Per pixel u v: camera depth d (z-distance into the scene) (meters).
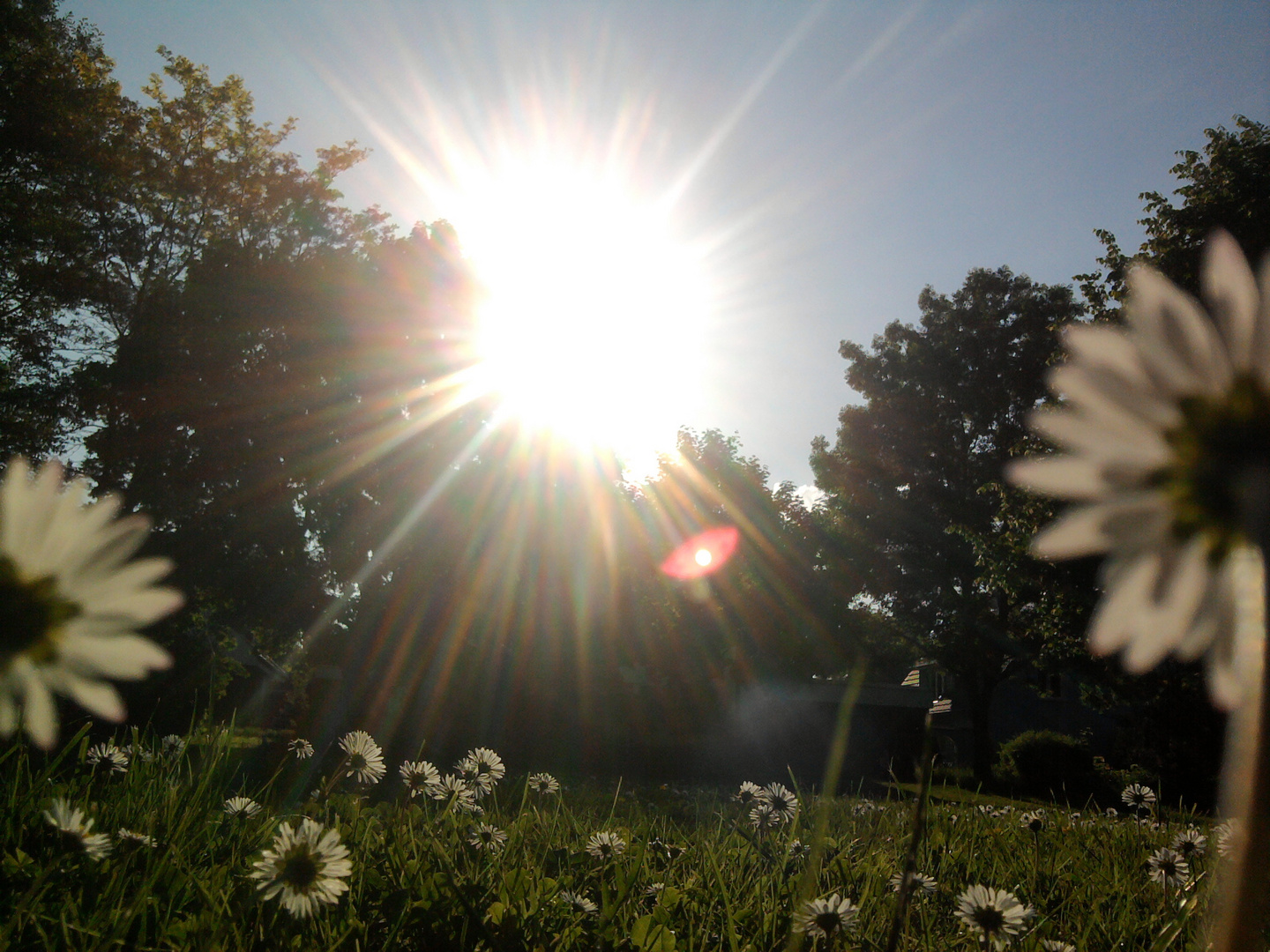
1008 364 37.50
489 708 27.09
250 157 27.55
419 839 2.42
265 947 1.46
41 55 22.80
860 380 40.47
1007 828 4.01
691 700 31.70
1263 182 17.53
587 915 1.90
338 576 27.36
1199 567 0.42
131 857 1.79
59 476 0.56
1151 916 2.22
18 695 0.53
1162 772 16.70
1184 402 0.43
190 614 23.33
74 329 24.84
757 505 37.03
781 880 2.33
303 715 22.05
